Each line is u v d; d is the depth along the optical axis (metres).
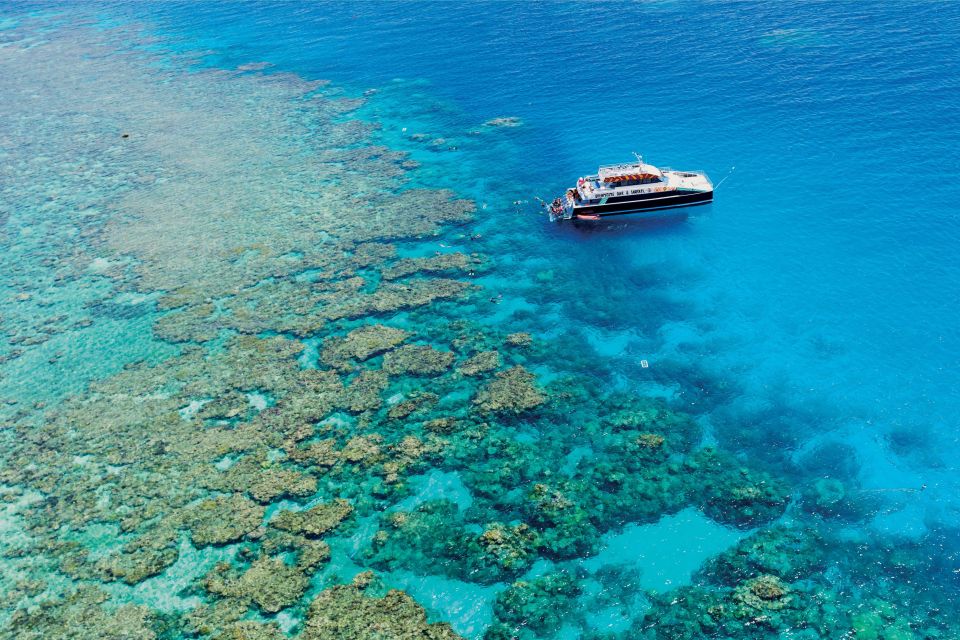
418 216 62.97
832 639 28.25
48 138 88.56
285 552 33.88
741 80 77.81
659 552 32.62
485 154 72.69
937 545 31.75
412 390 43.59
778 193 58.66
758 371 42.59
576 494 35.72
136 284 57.84
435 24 114.25
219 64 109.00
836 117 67.38
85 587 33.03
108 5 153.00
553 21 107.00
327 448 39.75
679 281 51.34
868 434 37.66
